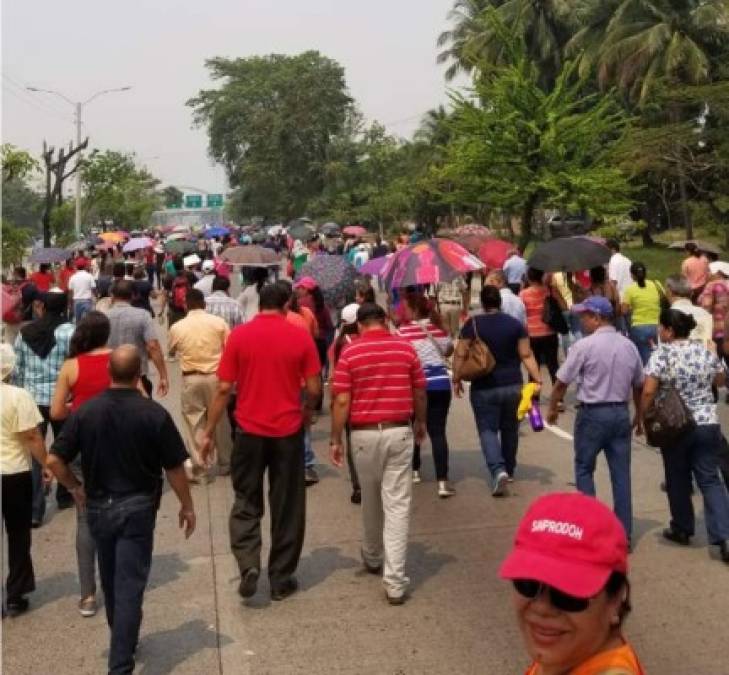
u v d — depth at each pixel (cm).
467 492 835
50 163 3306
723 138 3344
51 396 788
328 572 650
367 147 7381
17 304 1184
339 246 3250
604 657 195
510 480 855
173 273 2150
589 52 4244
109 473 487
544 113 2480
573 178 2430
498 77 2702
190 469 899
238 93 8400
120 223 6262
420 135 6262
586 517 192
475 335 805
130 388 498
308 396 608
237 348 594
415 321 812
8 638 557
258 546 595
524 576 189
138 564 488
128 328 879
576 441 684
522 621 199
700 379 651
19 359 790
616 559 190
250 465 593
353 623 562
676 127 3419
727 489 686
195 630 560
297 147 8144
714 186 3612
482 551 681
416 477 884
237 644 538
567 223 2597
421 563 661
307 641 539
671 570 632
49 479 597
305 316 1078
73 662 523
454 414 1209
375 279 2853
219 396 602
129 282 895
